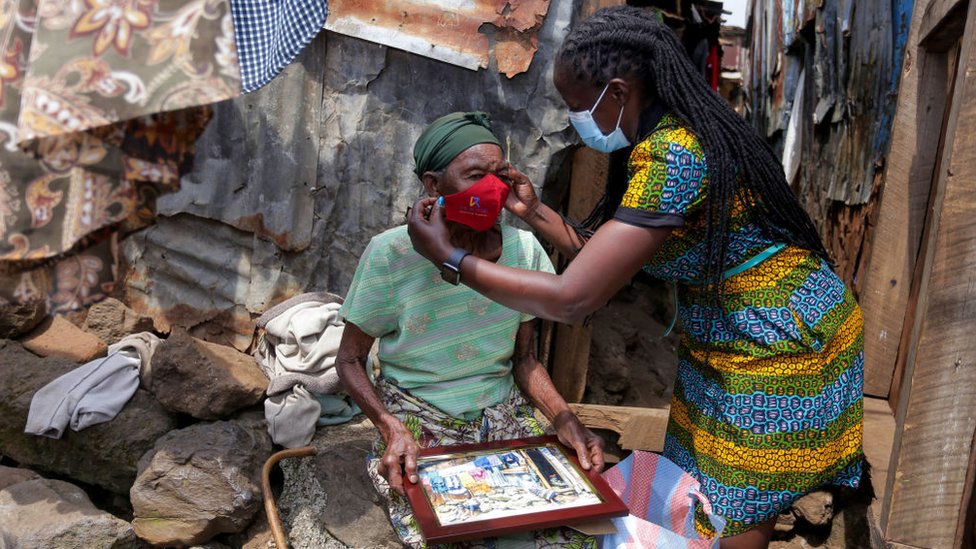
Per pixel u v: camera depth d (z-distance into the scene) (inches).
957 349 77.9
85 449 107.7
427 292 78.7
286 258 128.0
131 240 126.2
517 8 116.6
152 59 60.6
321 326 114.7
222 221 125.7
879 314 125.3
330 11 118.8
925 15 109.7
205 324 130.0
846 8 169.2
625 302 205.8
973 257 76.4
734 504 75.9
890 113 144.9
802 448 73.4
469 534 64.3
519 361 85.9
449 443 79.9
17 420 107.9
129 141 63.1
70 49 59.1
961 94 77.0
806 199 219.8
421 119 122.6
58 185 61.3
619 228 66.6
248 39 72.1
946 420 79.0
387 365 84.0
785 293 71.7
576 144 120.8
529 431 83.4
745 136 68.4
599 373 155.2
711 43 290.2
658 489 80.3
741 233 71.0
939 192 80.5
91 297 64.9
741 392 73.5
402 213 126.3
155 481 101.0
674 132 67.7
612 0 116.9
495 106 120.7
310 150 124.1
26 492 100.7
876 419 120.0
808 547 112.6
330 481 105.9
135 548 101.0
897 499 82.4
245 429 110.5
